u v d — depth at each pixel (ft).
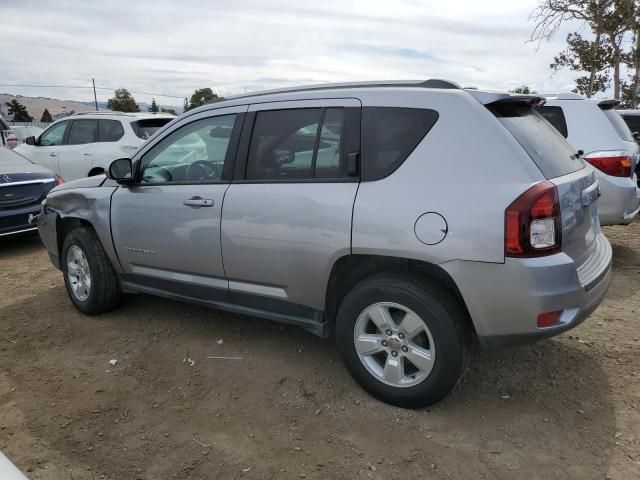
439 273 10.07
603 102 20.80
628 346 13.35
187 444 9.79
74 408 10.96
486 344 9.81
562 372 12.14
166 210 13.32
